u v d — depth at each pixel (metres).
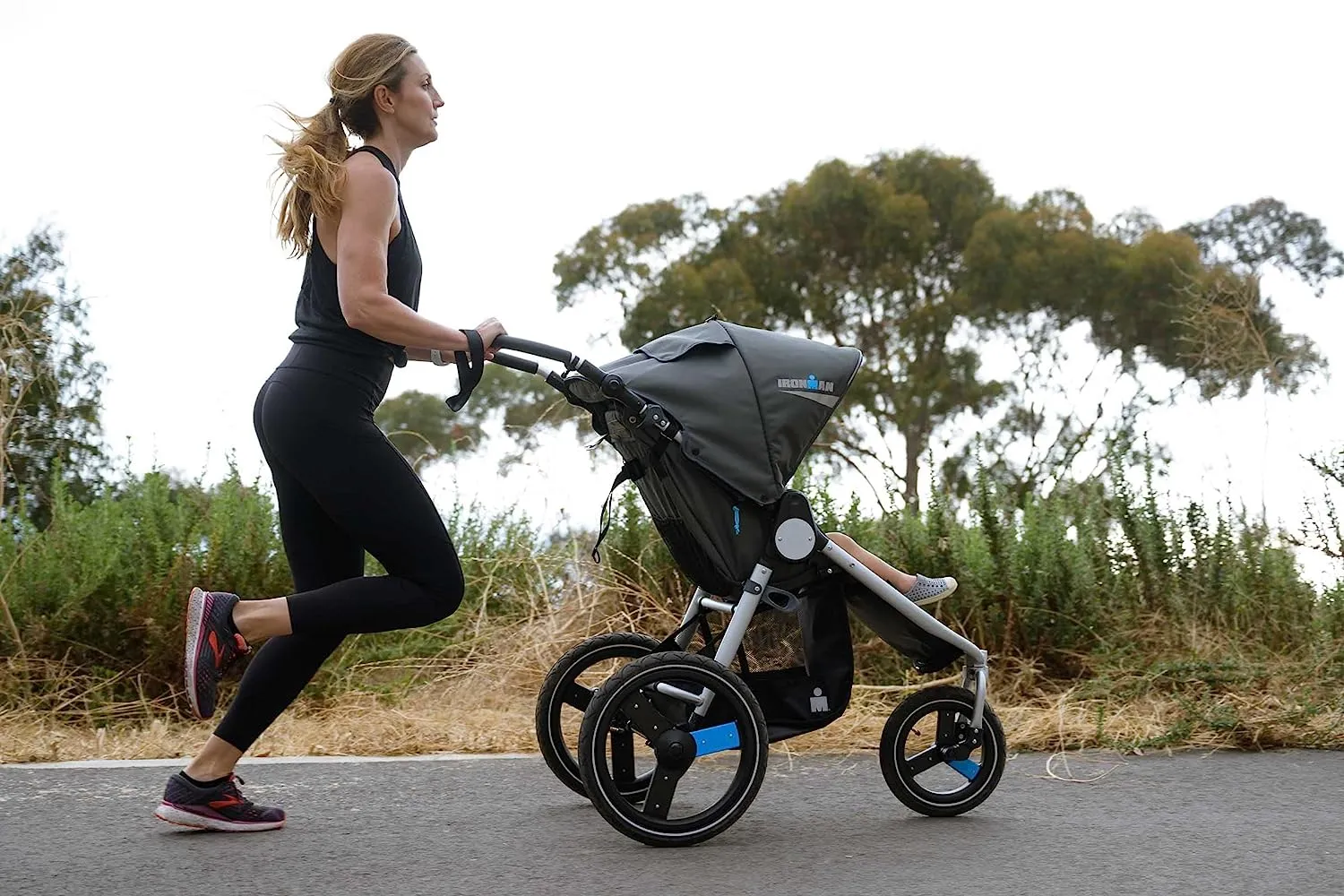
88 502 6.61
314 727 5.05
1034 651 5.69
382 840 3.39
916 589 3.71
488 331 3.40
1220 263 28.52
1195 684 5.22
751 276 31.16
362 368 3.38
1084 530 6.09
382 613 3.35
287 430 3.33
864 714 5.13
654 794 3.34
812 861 3.21
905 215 30.16
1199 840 3.42
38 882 2.97
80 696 5.27
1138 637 5.73
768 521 3.53
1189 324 7.39
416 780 4.15
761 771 3.39
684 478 3.45
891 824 3.61
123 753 4.61
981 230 29.80
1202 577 5.99
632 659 3.89
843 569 3.59
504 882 3.00
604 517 3.62
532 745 4.76
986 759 3.75
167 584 5.53
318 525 3.51
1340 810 3.76
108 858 3.17
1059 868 3.15
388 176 3.33
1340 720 4.77
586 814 3.70
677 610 6.11
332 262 3.36
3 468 6.05
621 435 3.50
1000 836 3.47
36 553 5.79
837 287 31.36
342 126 3.46
